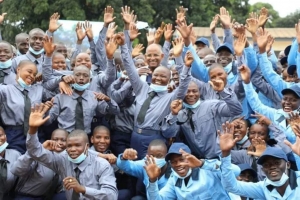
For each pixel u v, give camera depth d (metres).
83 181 6.93
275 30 26.89
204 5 30.22
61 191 7.55
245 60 8.67
